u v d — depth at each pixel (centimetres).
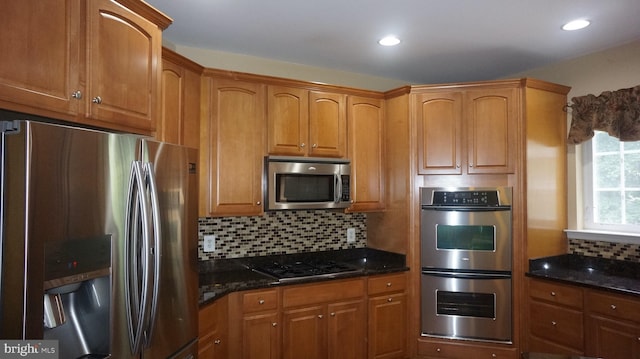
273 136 308
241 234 330
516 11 250
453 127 331
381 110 357
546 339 302
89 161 140
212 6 241
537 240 321
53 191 127
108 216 146
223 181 290
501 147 321
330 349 300
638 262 299
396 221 348
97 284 149
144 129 188
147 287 160
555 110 335
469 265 323
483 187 324
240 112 297
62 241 131
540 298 307
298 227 355
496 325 319
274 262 343
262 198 305
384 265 342
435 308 330
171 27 272
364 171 347
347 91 339
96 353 149
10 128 122
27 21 134
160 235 172
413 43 303
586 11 250
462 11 250
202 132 284
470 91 329
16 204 121
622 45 308
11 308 120
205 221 316
